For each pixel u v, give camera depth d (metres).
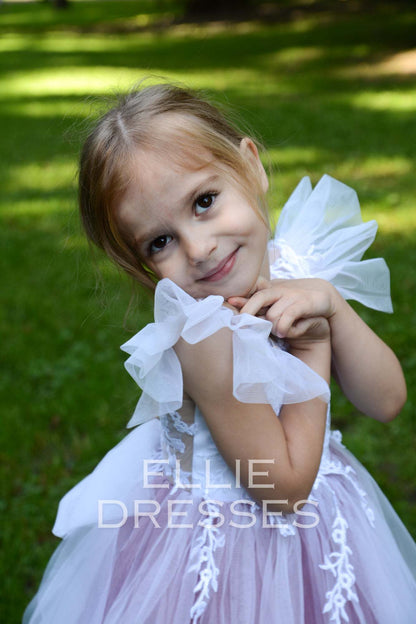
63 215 6.79
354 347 1.78
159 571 1.70
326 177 2.11
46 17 29.59
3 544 3.02
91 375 4.14
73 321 4.77
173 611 1.67
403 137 8.36
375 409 1.87
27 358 4.39
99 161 1.62
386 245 5.45
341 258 2.00
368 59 13.82
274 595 1.65
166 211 1.58
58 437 3.70
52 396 4.02
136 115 1.63
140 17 25.67
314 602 1.72
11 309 5.01
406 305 4.56
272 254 2.00
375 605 1.73
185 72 14.23
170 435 1.74
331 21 19.11
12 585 2.79
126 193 1.59
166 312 1.54
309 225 2.06
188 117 1.65
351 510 1.81
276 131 9.05
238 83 12.70
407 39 15.03
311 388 1.53
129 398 3.93
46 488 3.34
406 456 3.39
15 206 7.18
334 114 9.75
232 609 1.65
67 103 12.05
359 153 7.85
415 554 2.05
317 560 1.72
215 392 1.56
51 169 8.41
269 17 21.03
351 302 4.64
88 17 28.17
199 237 1.58
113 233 1.67
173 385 1.53
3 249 6.07
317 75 12.88
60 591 1.92
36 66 16.84
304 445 1.62
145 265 1.71
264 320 1.54
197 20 22.41
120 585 1.82
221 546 1.68
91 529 1.92
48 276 5.50
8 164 8.71
